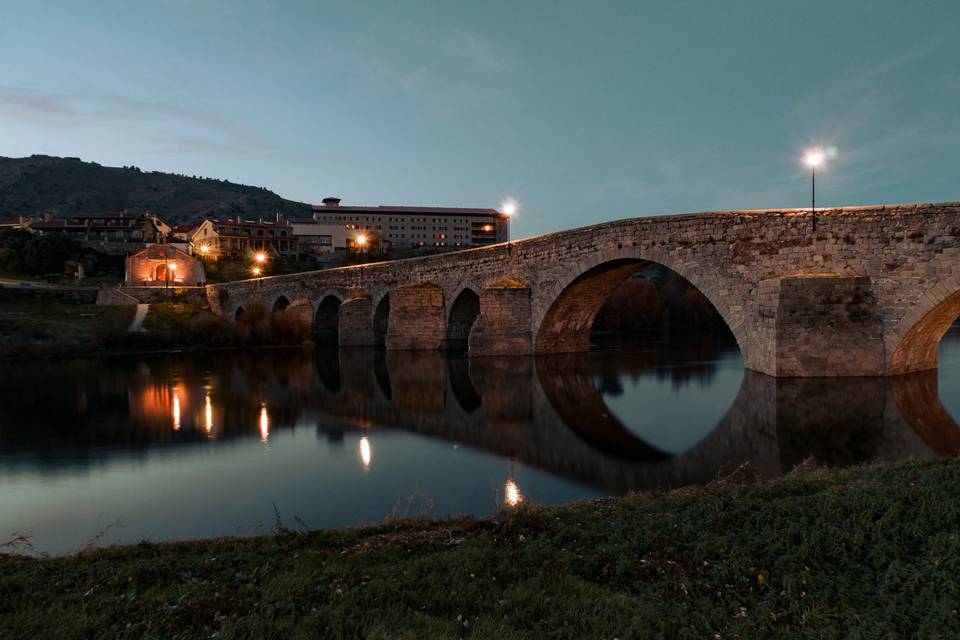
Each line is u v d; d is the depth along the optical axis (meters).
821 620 5.85
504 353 44.81
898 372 25.66
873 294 24.69
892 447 16.88
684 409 25.61
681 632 5.68
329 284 69.62
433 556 7.54
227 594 6.48
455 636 5.54
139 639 5.63
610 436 21.09
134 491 15.21
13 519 13.13
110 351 57.22
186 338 61.88
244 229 121.06
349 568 7.26
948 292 22.50
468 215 157.62
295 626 5.75
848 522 7.88
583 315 46.84
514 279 45.47
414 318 54.16
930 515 7.75
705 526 8.38
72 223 118.31
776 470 15.26
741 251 28.30
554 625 5.86
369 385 35.06
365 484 15.54
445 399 29.86
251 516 13.18
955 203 22.48
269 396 31.78
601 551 7.60
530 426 23.14
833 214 25.52
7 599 6.53
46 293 72.19
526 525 8.73
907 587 6.28
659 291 90.44
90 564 7.72
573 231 38.69
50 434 22.64
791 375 25.38
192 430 23.25
